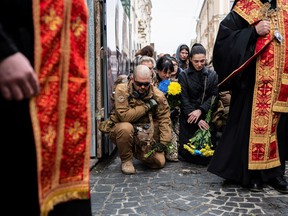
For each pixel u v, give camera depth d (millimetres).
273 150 3275
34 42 1214
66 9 1320
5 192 1198
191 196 3199
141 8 26234
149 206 2980
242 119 3336
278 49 3193
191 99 4570
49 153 1264
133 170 4012
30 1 1209
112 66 5242
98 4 4504
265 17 3195
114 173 4059
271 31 3193
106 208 2947
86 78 1409
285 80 3225
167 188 3447
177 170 4152
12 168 1198
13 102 1177
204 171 4082
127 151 4027
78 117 1385
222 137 3490
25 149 1212
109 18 4949
